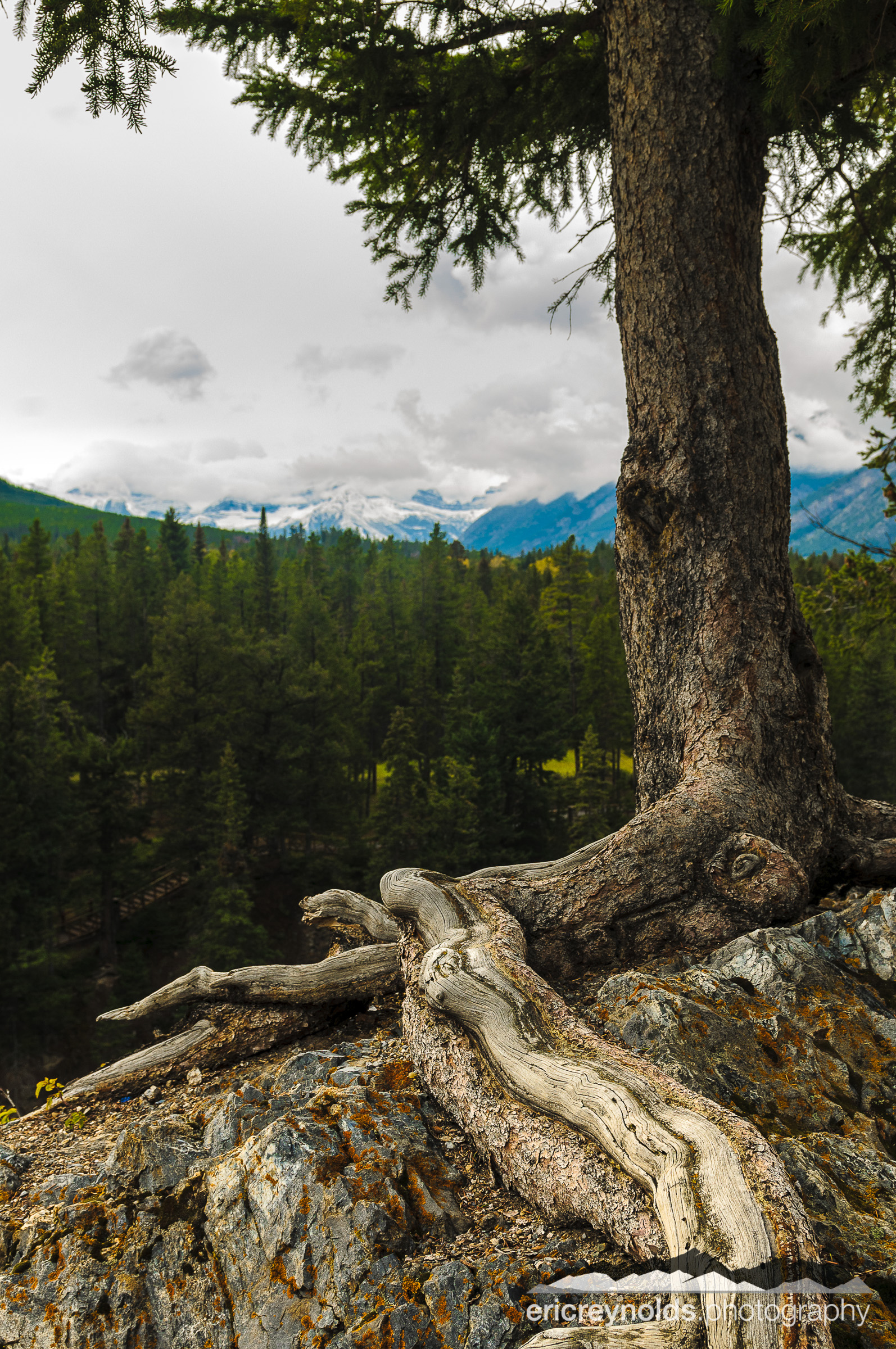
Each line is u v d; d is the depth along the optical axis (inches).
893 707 1882.4
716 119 219.9
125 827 1557.6
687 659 218.8
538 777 1956.2
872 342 333.1
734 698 210.8
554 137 295.0
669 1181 95.0
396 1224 110.7
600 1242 104.8
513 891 183.9
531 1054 125.6
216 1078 198.4
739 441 219.5
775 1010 146.8
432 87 267.6
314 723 1859.0
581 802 1877.5
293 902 1739.7
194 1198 122.6
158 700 1818.4
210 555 4793.3
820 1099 128.9
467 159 296.0
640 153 227.3
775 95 196.7
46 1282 117.7
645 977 156.3
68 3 166.4
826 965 159.2
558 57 265.4
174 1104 186.5
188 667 1830.7
